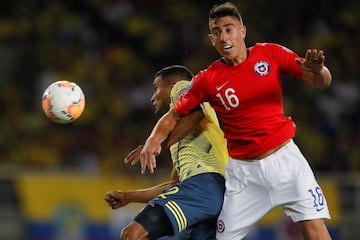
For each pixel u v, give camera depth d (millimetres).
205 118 20125
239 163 19297
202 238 20000
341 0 54000
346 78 52500
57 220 39062
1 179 39219
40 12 55688
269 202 19125
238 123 18906
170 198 19219
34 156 47406
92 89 51156
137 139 49000
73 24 54781
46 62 52812
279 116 18984
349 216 40500
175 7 55969
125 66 52781
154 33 54438
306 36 51719
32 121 49125
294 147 19188
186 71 21109
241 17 19094
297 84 50438
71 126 48781
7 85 51844
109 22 55375
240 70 18656
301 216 18969
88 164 47469
